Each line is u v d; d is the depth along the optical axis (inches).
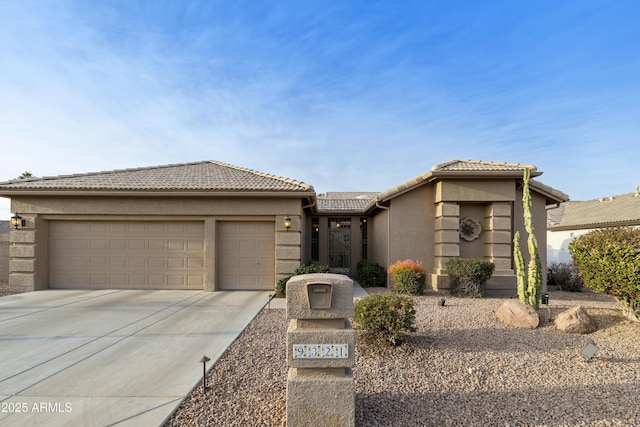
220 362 198.2
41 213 427.2
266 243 439.2
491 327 254.4
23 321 288.4
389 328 210.5
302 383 129.0
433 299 383.2
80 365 193.8
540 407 149.3
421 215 477.7
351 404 129.3
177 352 214.7
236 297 392.2
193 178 459.5
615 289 257.6
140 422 135.5
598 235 271.0
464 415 143.1
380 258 548.4
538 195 465.7
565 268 521.3
